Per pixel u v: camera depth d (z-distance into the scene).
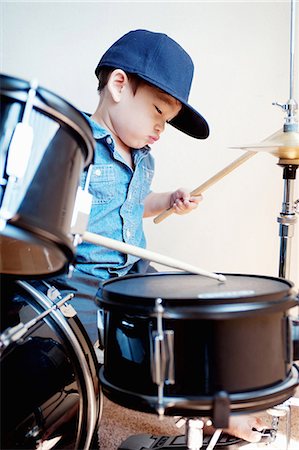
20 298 0.75
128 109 1.08
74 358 0.76
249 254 1.54
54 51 1.54
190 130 1.20
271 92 1.49
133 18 1.51
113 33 1.52
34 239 0.56
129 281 0.79
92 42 1.52
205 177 1.54
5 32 1.55
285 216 1.11
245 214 1.53
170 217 1.56
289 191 1.10
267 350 0.65
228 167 1.24
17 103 0.58
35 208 0.57
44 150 0.59
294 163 1.09
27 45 1.54
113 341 0.69
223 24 1.49
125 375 0.67
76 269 1.05
